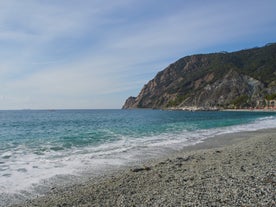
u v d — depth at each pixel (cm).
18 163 1366
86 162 1391
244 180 884
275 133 2608
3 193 916
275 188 784
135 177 1033
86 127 3747
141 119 6166
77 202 793
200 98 19312
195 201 716
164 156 1548
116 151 1719
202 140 2262
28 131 3203
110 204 755
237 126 3834
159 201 740
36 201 833
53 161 1414
